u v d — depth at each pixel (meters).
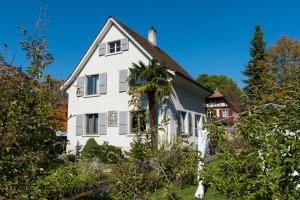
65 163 4.23
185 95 21.80
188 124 21.64
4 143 3.42
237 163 3.58
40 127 3.77
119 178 4.66
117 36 20.80
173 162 4.77
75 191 9.23
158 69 17.12
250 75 36.59
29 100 3.76
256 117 3.93
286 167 3.15
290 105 3.77
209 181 3.79
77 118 21.30
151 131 4.94
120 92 19.98
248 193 3.33
